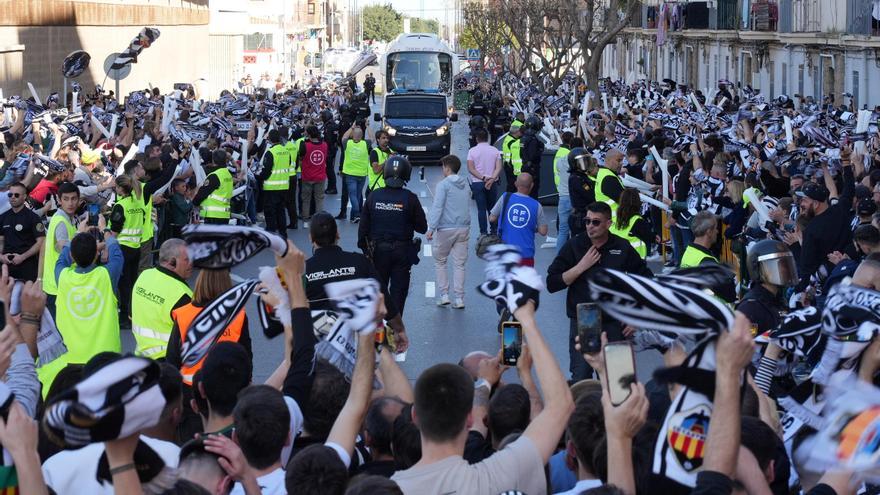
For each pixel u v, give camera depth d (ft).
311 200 70.64
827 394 10.60
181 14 195.42
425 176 104.37
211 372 17.06
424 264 57.72
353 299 13.70
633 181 57.11
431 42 150.51
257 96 119.24
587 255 28.78
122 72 95.96
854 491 11.61
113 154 58.49
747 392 16.53
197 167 54.80
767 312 24.36
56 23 134.10
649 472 12.04
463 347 41.19
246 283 17.39
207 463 13.57
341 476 13.05
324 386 17.40
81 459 14.49
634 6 120.57
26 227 41.09
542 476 13.05
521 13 186.19
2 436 10.91
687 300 10.21
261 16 280.72
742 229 46.21
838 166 49.85
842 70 113.50
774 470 15.88
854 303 17.38
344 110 98.17
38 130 61.93
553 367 13.32
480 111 139.54
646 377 36.17
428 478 12.75
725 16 154.92
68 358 27.84
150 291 26.96
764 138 66.80
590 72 120.67
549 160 78.79
